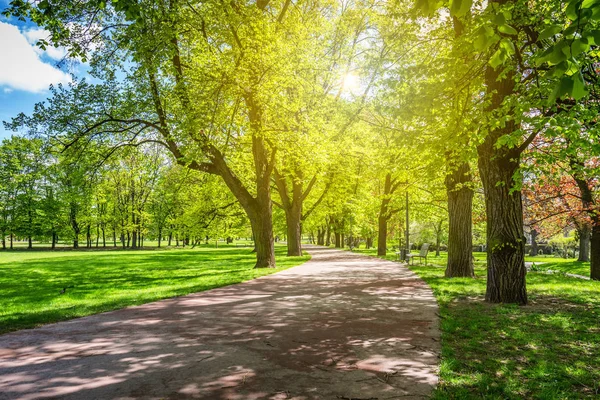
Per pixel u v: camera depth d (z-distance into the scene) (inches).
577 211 654.5
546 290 435.8
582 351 210.2
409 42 426.9
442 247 1866.4
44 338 238.4
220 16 500.1
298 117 685.3
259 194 689.6
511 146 270.4
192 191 1247.5
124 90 630.5
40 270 767.1
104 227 2140.7
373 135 820.6
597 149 253.8
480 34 107.3
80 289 473.7
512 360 195.5
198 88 532.1
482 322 273.4
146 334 245.6
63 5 301.4
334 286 458.6
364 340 230.4
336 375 174.6
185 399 149.0
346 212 1461.6
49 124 614.5
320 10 896.3
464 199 565.9
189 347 217.2
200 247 2386.8
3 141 1929.1
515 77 289.7
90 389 158.9
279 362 192.1
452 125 335.9
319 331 251.4
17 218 1955.0
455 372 178.4
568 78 90.2
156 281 544.4
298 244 1064.2
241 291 422.0
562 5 273.0
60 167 677.3
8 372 179.2
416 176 548.4
